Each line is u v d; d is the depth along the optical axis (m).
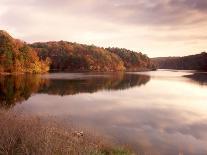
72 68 140.25
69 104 30.42
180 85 60.28
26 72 96.88
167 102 33.78
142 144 15.91
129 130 19.17
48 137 7.57
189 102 34.12
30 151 6.59
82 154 7.33
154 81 72.06
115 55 173.25
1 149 6.66
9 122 8.70
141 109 28.19
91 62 145.38
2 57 85.88
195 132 19.38
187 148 15.69
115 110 27.20
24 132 7.69
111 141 15.18
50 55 139.88
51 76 83.31
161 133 18.78
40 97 36.06
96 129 18.77
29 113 22.19
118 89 48.97
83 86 52.59
